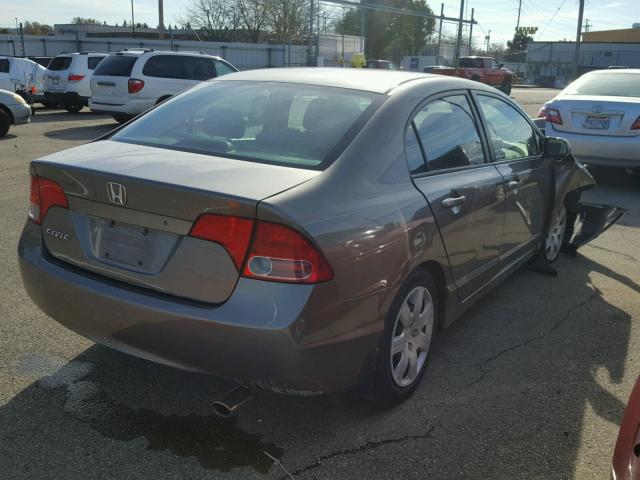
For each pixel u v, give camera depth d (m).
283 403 3.12
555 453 2.82
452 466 2.69
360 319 2.63
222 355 2.43
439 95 3.52
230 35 51.94
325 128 2.97
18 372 3.32
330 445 2.80
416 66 49.22
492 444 2.86
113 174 2.61
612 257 5.92
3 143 11.91
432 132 3.35
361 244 2.58
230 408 2.56
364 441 2.84
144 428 2.88
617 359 3.79
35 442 2.75
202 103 3.46
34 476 2.53
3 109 12.68
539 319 4.37
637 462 1.92
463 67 37.47
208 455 2.71
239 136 3.04
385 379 2.92
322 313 2.43
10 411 2.97
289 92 3.35
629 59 64.19
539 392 3.35
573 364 3.70
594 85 9.09
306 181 2.58
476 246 3.65
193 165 2.72
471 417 3.08
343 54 38.78
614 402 3.28
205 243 2.45
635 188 9.23
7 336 3.73
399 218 2.83
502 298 4.77
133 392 3.18
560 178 5.00
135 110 14.76
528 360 3.73
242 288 2.39
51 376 3.30
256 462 2.67
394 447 2.81
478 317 4.38
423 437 2.89
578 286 5.08
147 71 14.79
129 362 3.47
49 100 19.27
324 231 2.44
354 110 3.08
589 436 2.96
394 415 3.06
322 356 2.49
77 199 2.78
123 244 2.67
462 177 3.50
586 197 8.50
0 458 2.63
